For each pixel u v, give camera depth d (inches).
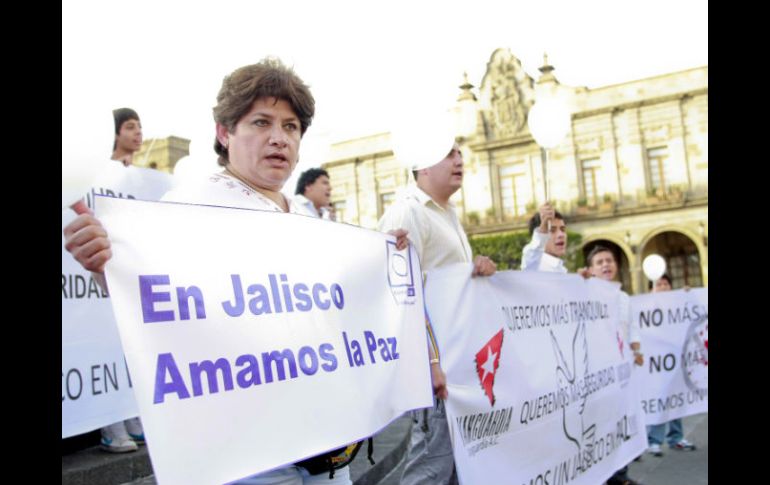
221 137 78.2
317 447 68.9
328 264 77.9
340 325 77.0
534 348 124.8
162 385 57.5
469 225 1363.2
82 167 55.8
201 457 58.6
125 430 164.6
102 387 118.7
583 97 1294.3
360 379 77.9
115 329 122.6
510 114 1346.0
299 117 76.0
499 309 116.0
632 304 230.7
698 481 192.9
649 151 1261.1
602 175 1282.0
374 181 1376.7
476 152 1366.9
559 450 128.9
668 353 232.8
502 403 112.0
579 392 141.6
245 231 68.3
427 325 98.0
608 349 163.9
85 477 144.9
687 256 1253.7
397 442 209.6
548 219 178.2
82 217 55.2
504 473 110.2
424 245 108.4
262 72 73.0
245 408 63.1
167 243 61.1
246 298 66.4
